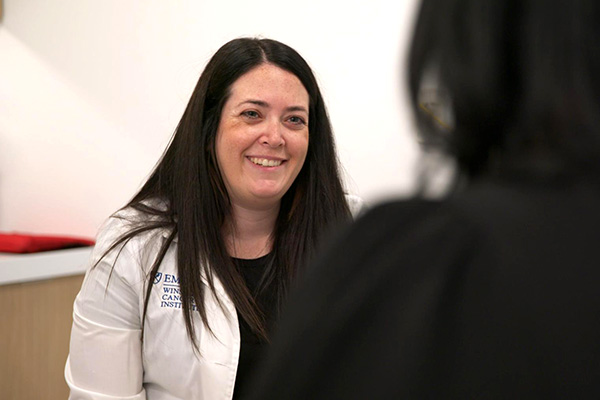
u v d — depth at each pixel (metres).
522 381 0.38
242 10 2.61
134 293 1.44
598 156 0.39
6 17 3.19
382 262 0.43
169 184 1.54
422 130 0.45
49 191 3.15
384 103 2.31
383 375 0.40
